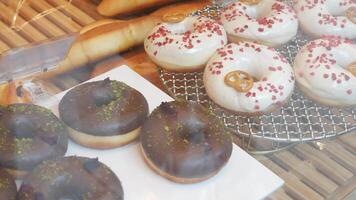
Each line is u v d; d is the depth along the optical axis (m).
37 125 0.50
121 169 0.50
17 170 0.48
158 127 0.51
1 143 0.49
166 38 0.63
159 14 0.66
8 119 0.50
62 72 0.56
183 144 0.50
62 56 0.56
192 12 0.68
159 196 0.48
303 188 0.50
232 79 0.59
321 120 0.58
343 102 0.60
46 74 0.55
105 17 0.62
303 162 0.53
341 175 0.52
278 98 0.58
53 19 0.60
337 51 0.64
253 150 0.53
